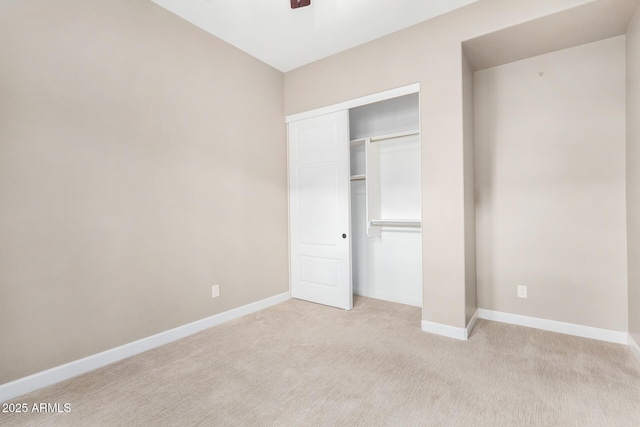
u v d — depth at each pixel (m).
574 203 2.77
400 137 3.72
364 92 3.23
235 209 3.29
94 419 1.71
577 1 2.21
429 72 2.82
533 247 2.96
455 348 2.52
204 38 3.00
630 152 2.44
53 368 2.06
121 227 2.40
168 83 2.71
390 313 3.38
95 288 2.26
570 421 1.65
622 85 2.57
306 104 3.72
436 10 2.69
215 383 2.06
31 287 1.98
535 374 2.11
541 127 2.91
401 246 3.74
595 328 2.69
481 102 3.20
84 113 2.21
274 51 3.41
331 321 3.16
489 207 3.17
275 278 3.78
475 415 1.71
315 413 1.75
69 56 2.13
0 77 1.86
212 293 3.06
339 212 3.51
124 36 2.42
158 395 1.93
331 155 3.54
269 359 2.38
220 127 3.15
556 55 2.83
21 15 1.93
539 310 2.94
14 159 1.92
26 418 1.71
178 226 2.78
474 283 3.15
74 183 2.16
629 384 1.97
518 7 2.41
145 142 2.55
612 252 2.62
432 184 2.82
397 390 1.95
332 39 3.16
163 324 2.67
